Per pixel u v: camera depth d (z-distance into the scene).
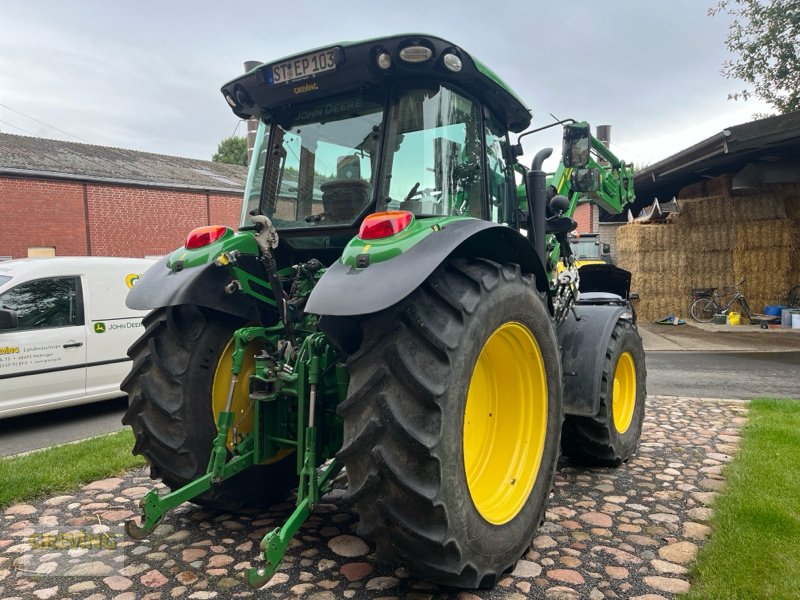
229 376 3.12
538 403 2.86
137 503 3.46
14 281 6.00
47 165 16.64
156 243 18.31
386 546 2.23
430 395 2.11
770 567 2.50
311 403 2.53
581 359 3.75
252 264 3.12
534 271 2.93
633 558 2.72
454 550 2.18
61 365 6.17
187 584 2.52
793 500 3.20
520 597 2.40
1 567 2.69
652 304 14.42
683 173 13.35
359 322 2.44
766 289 13.91
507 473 2.77
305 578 2.55
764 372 8.18
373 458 2.12
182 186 18.67
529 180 3.78
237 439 3.03
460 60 2.69
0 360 5.76
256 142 3.34
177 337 2.98
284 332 3.05
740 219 14.08
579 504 3.38
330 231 2.98
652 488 3.63
